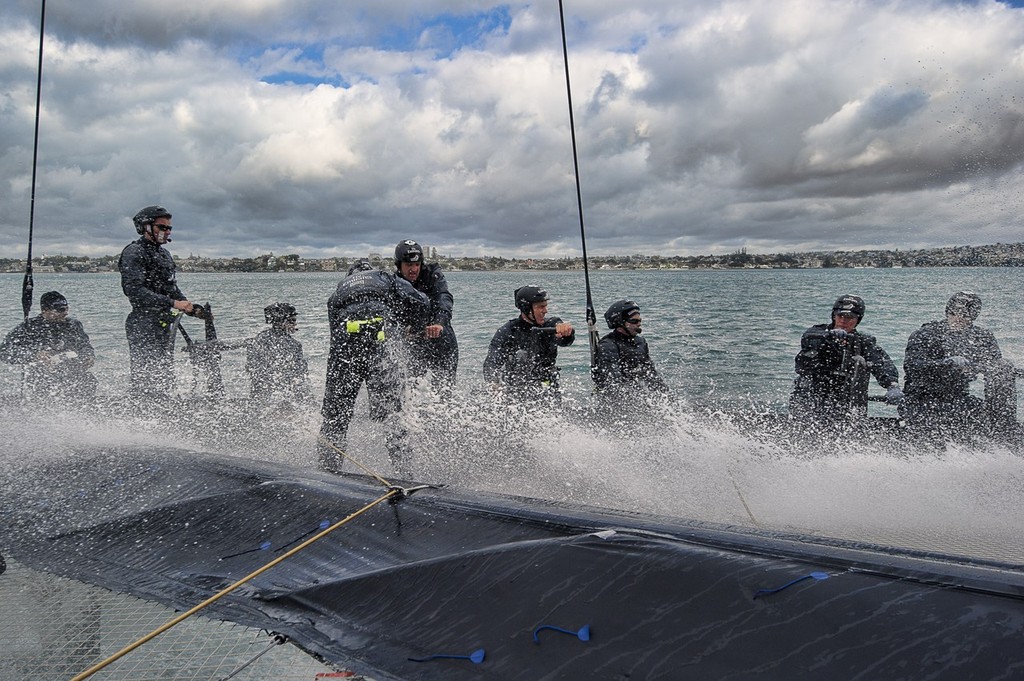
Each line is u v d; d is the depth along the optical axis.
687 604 1.87
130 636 2.39
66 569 2.90
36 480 3.65
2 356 6.38
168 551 2.90
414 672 2.01
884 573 1.81
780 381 10.17
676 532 2.23
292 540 2.79
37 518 3.32
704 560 1.98
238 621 2.43
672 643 1.80
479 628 2.07
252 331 14.74
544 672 1.86
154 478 3.48
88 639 2.38
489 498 2.81
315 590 2.44
